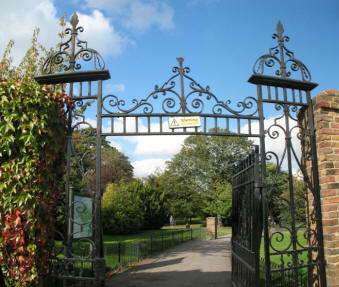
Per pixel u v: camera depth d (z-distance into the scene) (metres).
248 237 4.67
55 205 4.07
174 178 34.28
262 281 5.28
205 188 32.91
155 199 24.98
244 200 5.06
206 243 15.10
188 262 9.03
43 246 3.76
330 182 4.17
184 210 33.50
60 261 3.99
